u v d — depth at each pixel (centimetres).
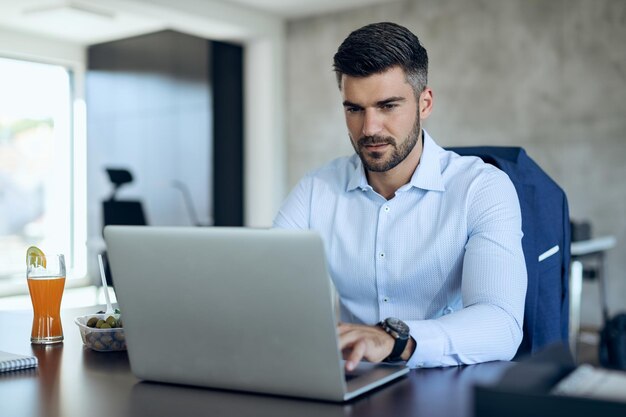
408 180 156
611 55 516
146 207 688
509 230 142
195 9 589
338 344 91
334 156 654
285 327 94
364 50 135
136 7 558
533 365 74
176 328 102
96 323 133
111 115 711
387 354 106
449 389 99
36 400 98
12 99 708
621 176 514
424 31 598
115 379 109
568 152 536
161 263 101
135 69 694
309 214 170
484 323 118
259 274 94
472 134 578
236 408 93
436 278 153
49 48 696
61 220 734
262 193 677
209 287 98
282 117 679
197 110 657
